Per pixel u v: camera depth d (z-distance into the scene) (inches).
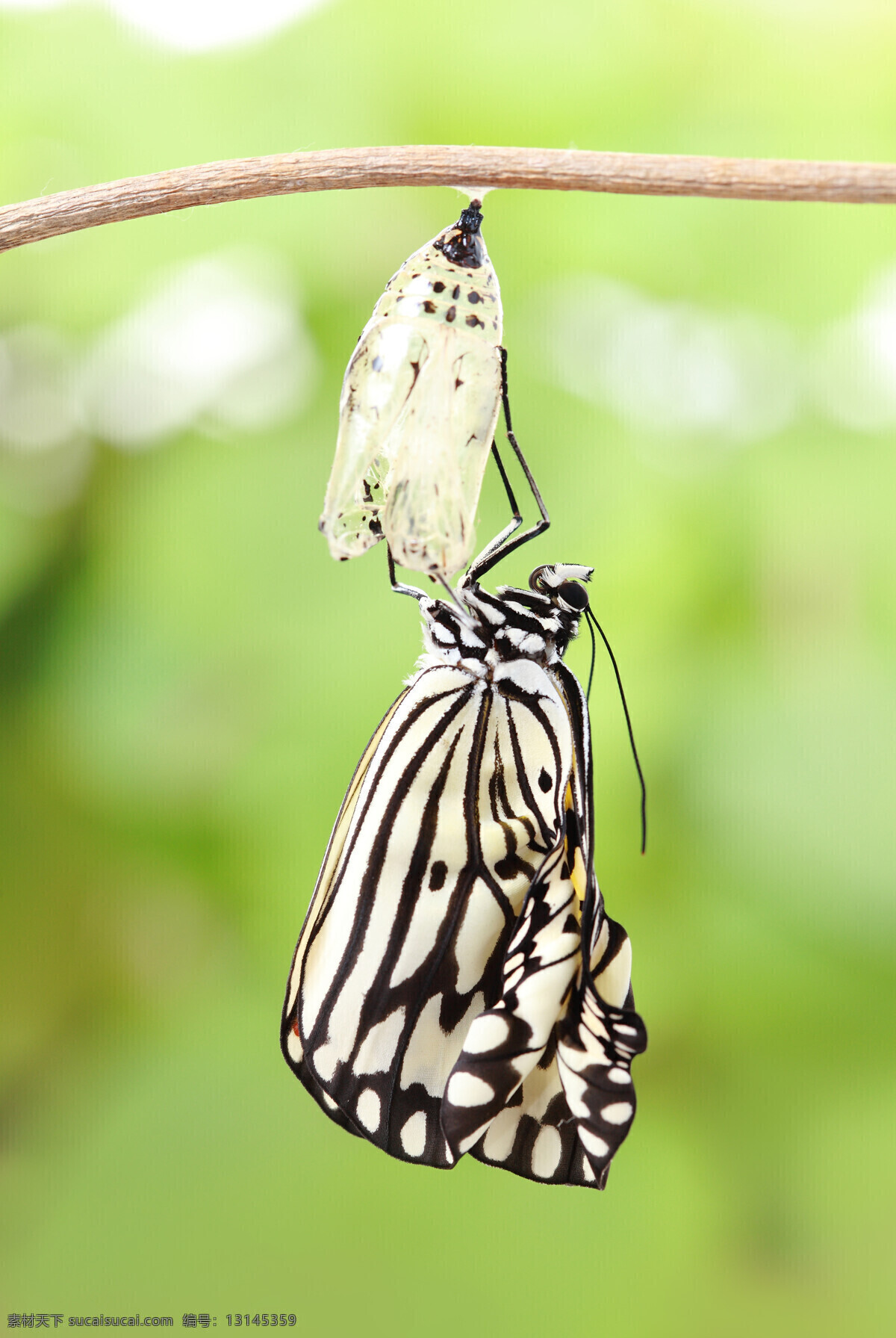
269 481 21.5
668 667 21.0
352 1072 14.9
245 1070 21.7
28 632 21.5
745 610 21.1
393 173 14.1
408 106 22.3
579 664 20.8
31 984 22.6
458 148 14.1
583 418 21.3
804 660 20.8
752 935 20.3
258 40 22.4
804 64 22.0
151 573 21.5
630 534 20.7
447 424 14.2
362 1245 20.9
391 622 20.8
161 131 21.6
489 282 14.3
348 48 22.3
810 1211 20.4
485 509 21.0
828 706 20.3
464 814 14.9
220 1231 20.9
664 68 22.2
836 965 20.0
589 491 20.9
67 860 22.0
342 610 21.0
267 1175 21.2
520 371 21.5
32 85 21.8
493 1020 14.3
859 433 21.5
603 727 20.7
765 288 21.8
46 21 22.2
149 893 22.1
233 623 21.1
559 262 22.0
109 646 21.3
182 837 21.4
